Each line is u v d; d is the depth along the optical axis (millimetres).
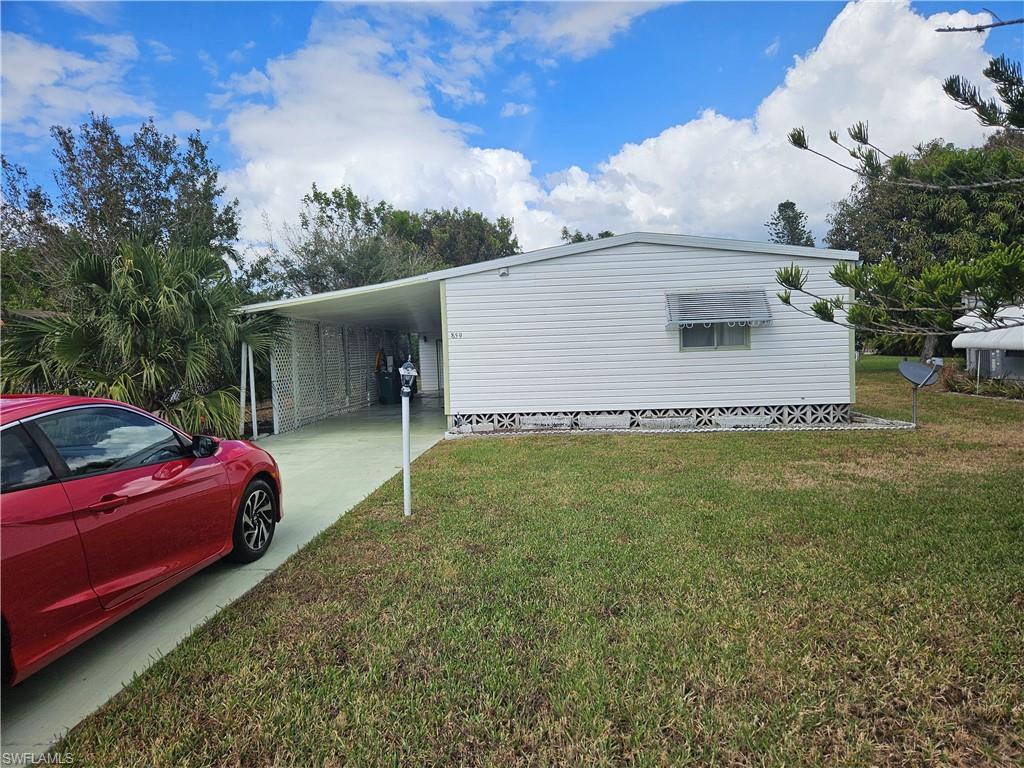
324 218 28578
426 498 6141
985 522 4809
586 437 9836
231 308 10203
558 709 2531
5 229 15148
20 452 2725
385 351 21703
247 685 2793
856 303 3768
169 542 3520
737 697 2596
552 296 10602
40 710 2711
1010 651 2863
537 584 3840
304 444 10641
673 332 10492
